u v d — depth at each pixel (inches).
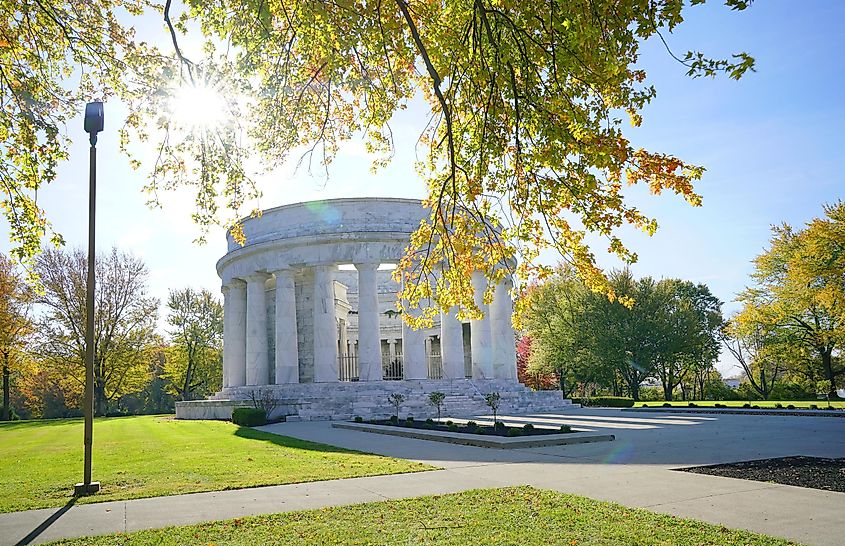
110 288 2682.1
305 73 558.6
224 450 938.7
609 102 433.7
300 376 2198.6
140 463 791.7
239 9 486.6
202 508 489.7
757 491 513.7
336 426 1402.6
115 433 1365.7
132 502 522.6
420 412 1715.1
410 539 378.6
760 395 2957.7
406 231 1990.7
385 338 2819.9
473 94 494.3
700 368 3410.4
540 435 974.4
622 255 464.4
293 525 420.5
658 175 423.8
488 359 2048.5
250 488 578.6
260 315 2122.3
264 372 2101.4
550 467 677.9
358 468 693.3
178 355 3422.7
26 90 582.9
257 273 2116.1
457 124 526.9
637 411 1859.0
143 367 2982.3
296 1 470.6
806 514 428.8
